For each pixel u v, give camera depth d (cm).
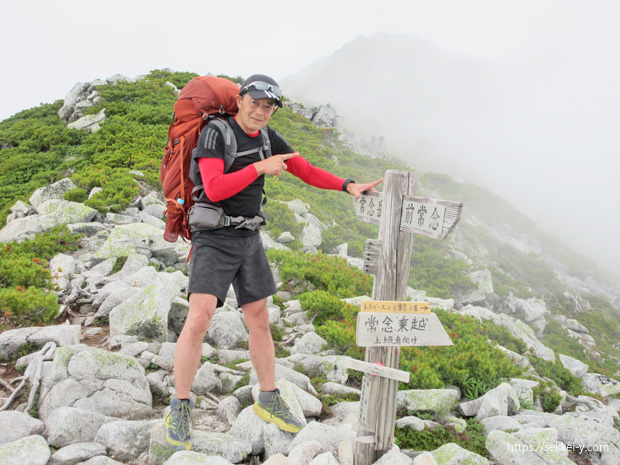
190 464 218
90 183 1174
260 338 291
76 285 612
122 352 416
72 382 303
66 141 1980
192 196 267
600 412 497
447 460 293
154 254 796
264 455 287
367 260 253
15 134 2117
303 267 807
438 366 477
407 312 245
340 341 511
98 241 851
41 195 1121
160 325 467
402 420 354
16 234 918
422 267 1438
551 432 344
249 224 268
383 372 244
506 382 493
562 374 673
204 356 447
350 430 302
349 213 1748
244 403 349
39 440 246
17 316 468
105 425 267
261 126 257
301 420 311
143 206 1080
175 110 272
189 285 261
